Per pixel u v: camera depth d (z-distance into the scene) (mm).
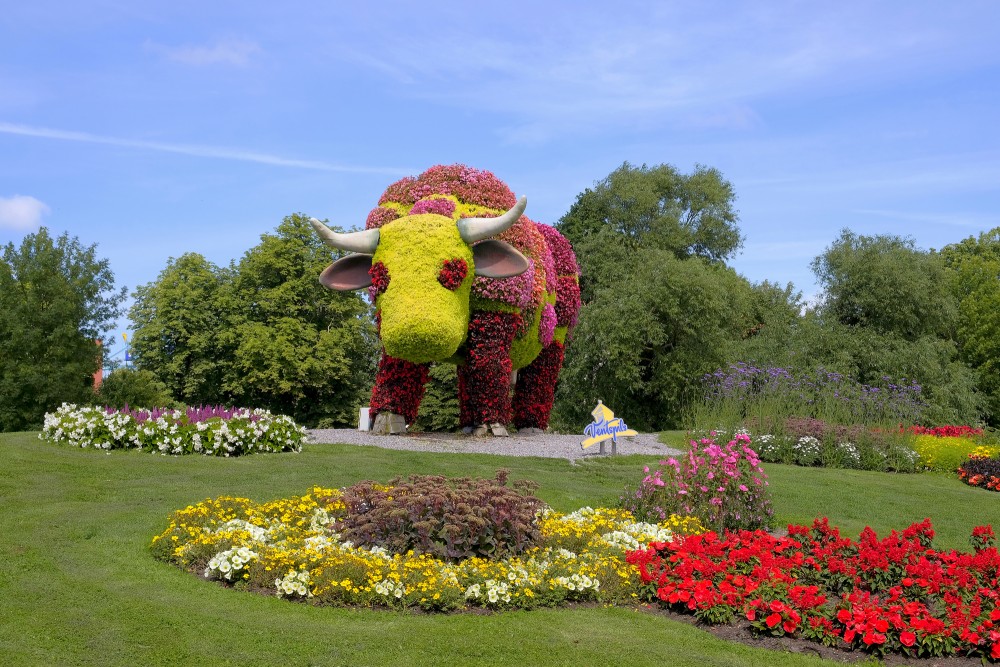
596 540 7547
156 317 31062
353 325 30469
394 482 7723
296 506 8383
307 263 30328
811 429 16391
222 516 7828
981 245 46812
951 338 35438
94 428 12180
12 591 6004
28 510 8391
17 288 18844
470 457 12977
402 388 15375
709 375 24375
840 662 5344
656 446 15938
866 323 31047
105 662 4859
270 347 28422
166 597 6016
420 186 14891
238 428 12492
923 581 6453
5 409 18141
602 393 30062
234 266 32531
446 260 13219
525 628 5598
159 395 21469
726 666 5082
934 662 5406
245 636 5293
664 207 38656
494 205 14758
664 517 8859
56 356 18734
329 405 30812
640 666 5020
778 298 39094
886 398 19594
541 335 16422
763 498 9164
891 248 31562
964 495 12781
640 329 28297
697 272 28984
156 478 10195
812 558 6988
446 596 5957
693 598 6141
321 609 5852
